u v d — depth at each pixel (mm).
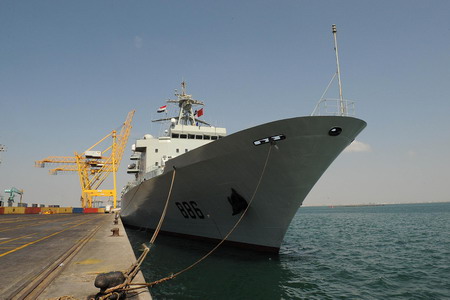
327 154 11930
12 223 25234
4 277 6516
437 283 11539
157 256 15469
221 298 9547
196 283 10992
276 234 14289
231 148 12641
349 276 12469
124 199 29406
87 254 9195
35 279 6352
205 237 17656
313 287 10820
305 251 18750
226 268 12867
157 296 9688
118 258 8555
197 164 14125
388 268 14023
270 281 11234
